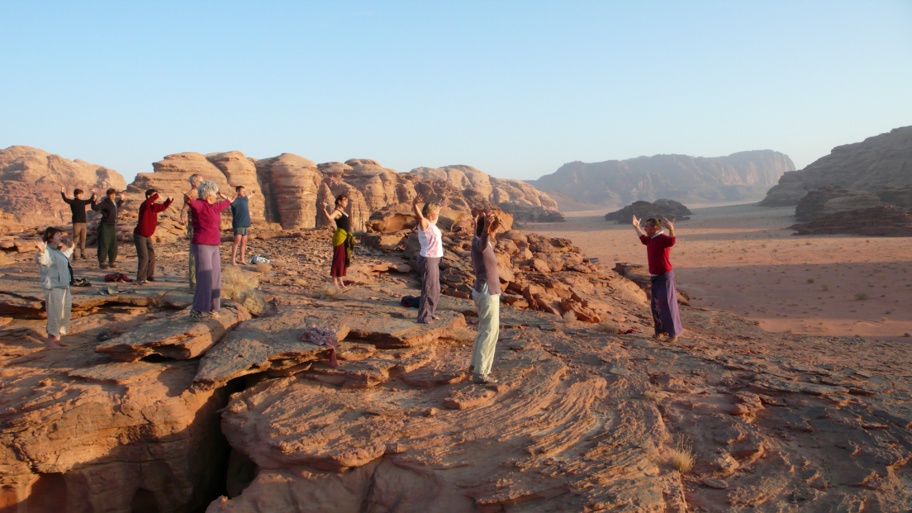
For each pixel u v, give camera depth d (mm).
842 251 66938
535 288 15789
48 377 7961
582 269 20859
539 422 7188
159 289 11711
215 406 8195
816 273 49125
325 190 90750
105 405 7363
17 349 8867
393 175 111688
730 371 9430
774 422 7508
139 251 12398
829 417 7473
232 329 9234
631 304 18844
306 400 7758
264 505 6605
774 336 16484
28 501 7395
